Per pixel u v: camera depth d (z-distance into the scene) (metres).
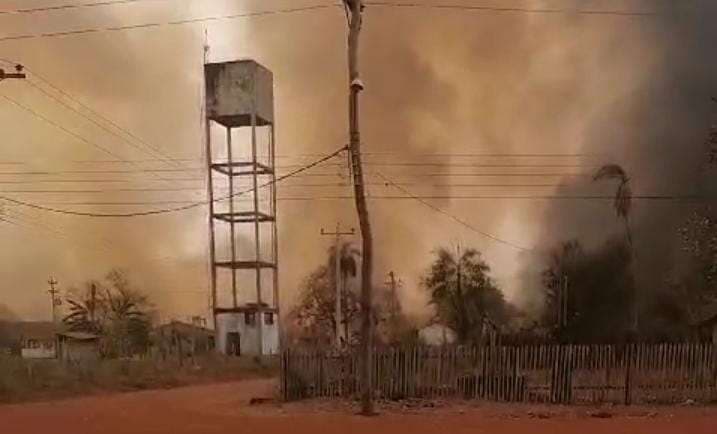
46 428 17.47
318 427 16.94
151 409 22.97
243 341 64.44
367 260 20.59
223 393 31.45
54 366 33.94
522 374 23.16
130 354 59.00
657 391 22.53
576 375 22.84
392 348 23.92
